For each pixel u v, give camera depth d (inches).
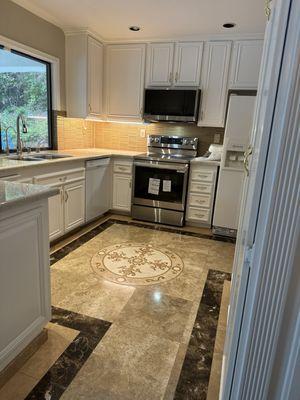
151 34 135.5
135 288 84.4
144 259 103.3
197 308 76.3
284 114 23.2
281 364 28.7
